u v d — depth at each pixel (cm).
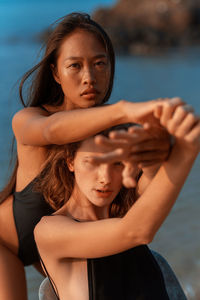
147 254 170
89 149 155
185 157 126
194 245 664
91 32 202
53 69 218
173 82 2405
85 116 139
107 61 206
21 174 227
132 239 138
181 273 589
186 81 2436
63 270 156
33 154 217
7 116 1468
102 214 174
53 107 228
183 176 128
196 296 532
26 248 239
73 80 201
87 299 153
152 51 4125
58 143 151
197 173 992
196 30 4397
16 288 230
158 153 125
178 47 4209
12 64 2972
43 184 188
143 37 4175
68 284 155
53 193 182
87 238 144
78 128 141
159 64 3328
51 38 208
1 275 229
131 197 183
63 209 169
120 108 129
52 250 155
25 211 229
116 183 155
